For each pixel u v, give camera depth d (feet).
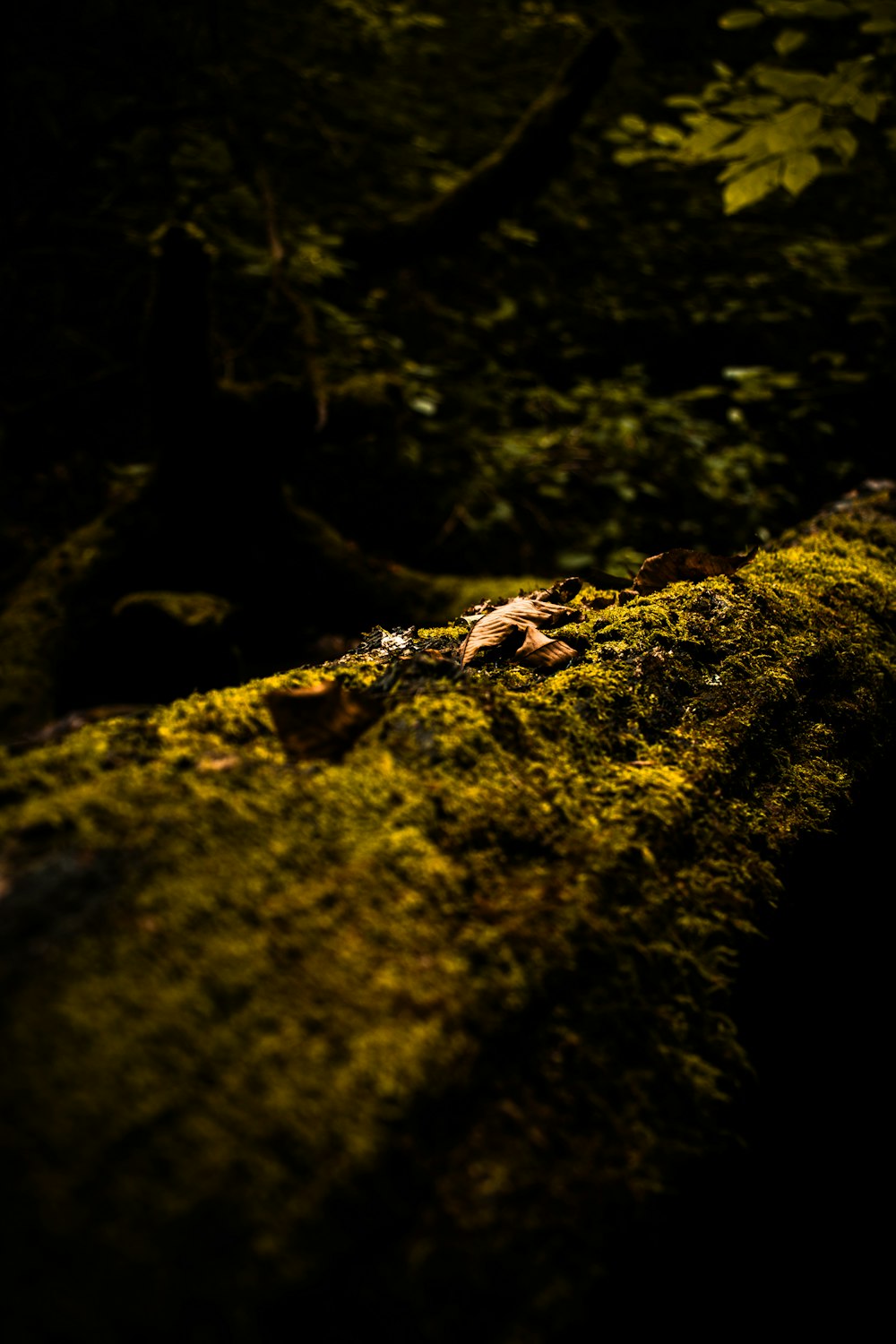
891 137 8.53
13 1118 1.77
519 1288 1.95
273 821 2.45
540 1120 2.23
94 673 5.45
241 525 5.90
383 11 10.05
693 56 12.72
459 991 2.25
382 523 8.16
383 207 9.70
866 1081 3.31
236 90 7.91
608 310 10.59
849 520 4.26
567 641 3.11
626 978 2.45
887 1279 3.12
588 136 11.23
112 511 5.90
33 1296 1.56
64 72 8.04
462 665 3.01
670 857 2.63
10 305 7.86
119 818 2.41
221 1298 1.62
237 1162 1.79
